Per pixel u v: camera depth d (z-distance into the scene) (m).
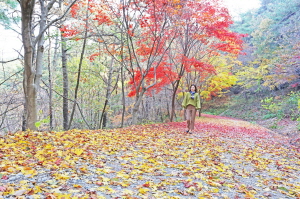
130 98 25.94
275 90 29.69
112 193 2.87
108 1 10.39
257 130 14.05
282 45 20.59
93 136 6.90
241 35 13.58
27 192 2.52
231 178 4.20
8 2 9.23
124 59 12.83
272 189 3.79
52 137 6.02
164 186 3.44
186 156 5.52
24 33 6.43
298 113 17.55
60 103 15.53
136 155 5.22
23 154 4.21
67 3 9.80
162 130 10.02
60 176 3.21
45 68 16.75
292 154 7.12
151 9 10.43
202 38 13.82
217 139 8.65
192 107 9.48
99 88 18.20
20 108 12.95
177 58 14.88
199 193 3.25
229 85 23.41
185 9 11.34
